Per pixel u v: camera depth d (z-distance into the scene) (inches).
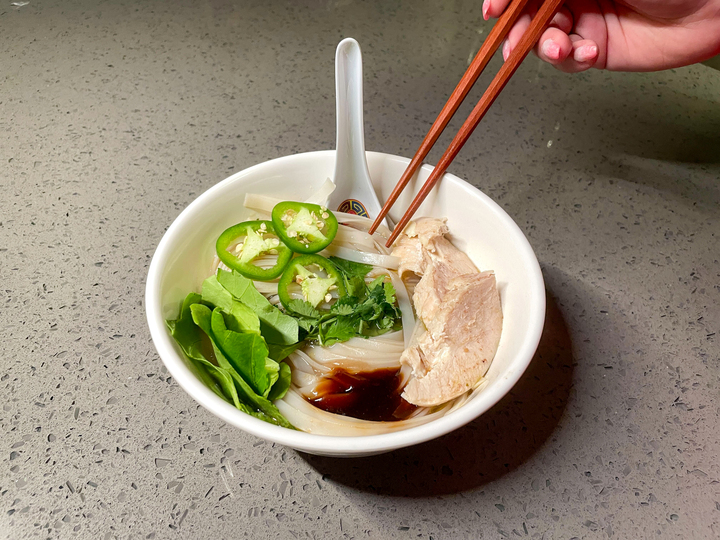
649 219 14.1
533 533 9.0
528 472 9.7
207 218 10.4
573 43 11.9
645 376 11.0
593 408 10.6
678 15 13.2
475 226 10.9
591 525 9.1
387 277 11.0
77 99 17.1
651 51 14.1
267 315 9.9
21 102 16.9
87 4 21.1
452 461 9.8
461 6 21.4
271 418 9.3
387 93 17.4
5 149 15.4
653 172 15.3
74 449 9.7
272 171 11.0
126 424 10.1
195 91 17.4
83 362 10.9
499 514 9.2
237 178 10.7
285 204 10.8
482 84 17.9
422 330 10.6
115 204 14.0
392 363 10.5
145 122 16.3
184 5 21.2
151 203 14.1
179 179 14.7
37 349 11.1
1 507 9.0
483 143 15.9
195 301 9.9
